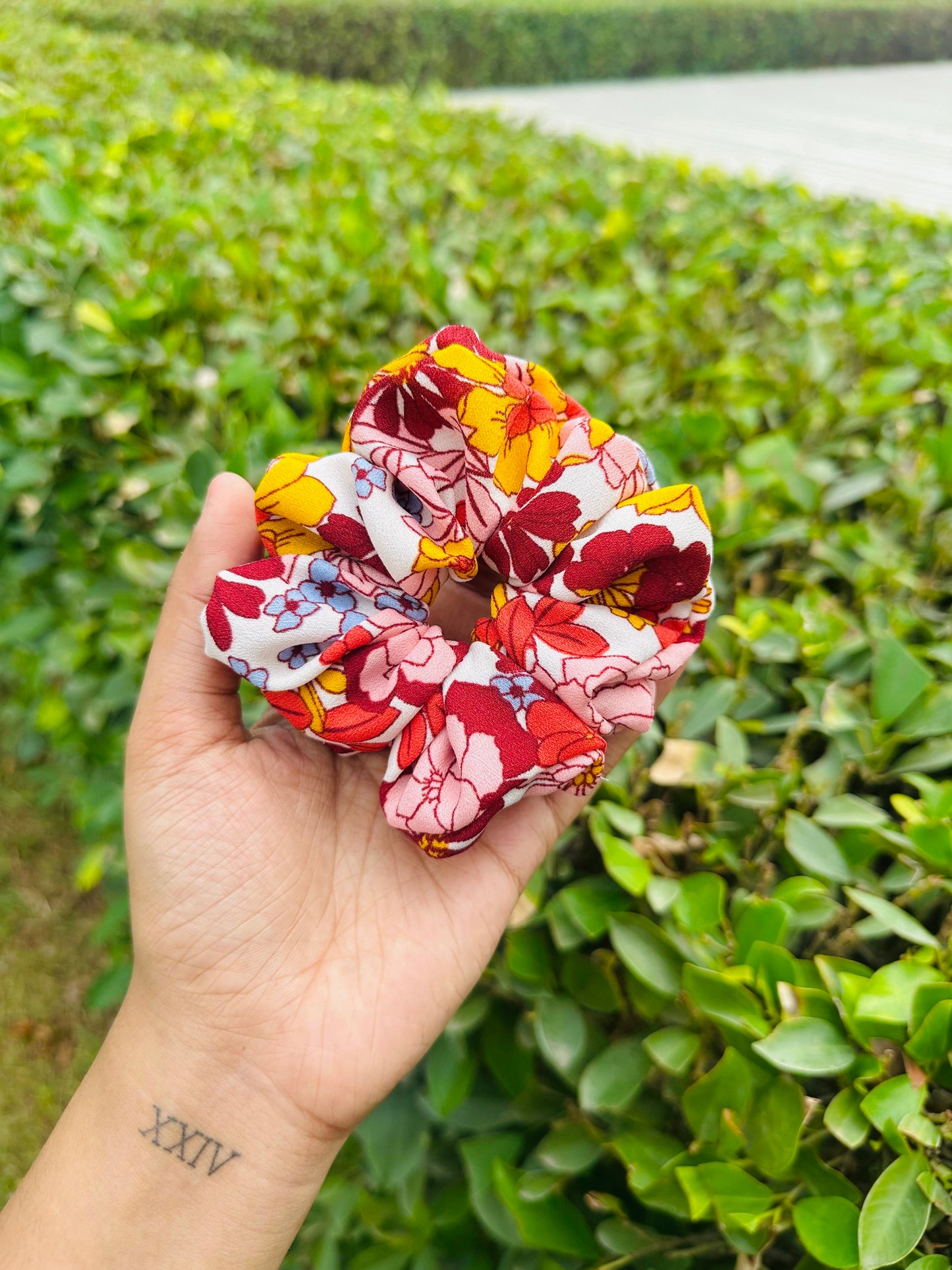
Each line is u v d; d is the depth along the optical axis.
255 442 0.31
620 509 0.21
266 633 0.20
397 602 0.21
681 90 2.60
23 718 0.58
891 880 0.23
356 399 0.37
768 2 2.97
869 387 0.38
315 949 0.22
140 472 0.34
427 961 0.22
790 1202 0.20
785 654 0.28
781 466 0.33
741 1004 0.21
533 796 0.24
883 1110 0.19
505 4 2.44
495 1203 0.24
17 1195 0.21
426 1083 0.27
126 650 0.35
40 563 0.41
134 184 0.47
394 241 0.48
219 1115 0.21
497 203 0.57
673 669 0.21
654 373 0.39
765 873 0.24
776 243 0.49
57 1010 0.46
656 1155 0.22
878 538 0.32
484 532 0.21
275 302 0.40
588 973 0.24
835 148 1.75
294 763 0.23
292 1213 0.21
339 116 0.72
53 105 0.58
